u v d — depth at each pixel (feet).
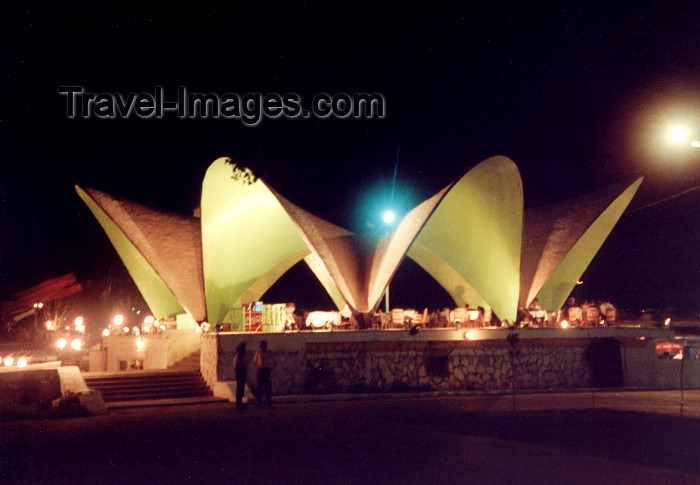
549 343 72.43
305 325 82.33
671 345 71.92
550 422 45.78
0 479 29.30
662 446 36.63
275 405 58.49
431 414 50.44
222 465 31.40
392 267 75.41
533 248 88.12
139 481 28.35
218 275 87.10
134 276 91.35
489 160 75.41
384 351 67.41
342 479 28.35
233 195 81.25
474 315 78.84
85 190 82.17
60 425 46.98
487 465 31.14
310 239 77.82
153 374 68.85
